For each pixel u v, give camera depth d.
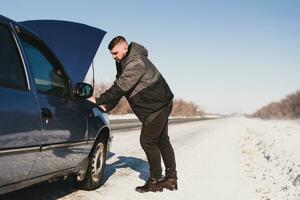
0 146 3.49
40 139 4.12
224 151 14.52
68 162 5.04
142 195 6.25
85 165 5.70
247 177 9.25
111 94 5.86
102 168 6.24
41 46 4.62
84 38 6.18
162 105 6.21
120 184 6.78
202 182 8.04
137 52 5.96
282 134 20.39
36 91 4.18
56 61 4.89
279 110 118.88
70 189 5.89
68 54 6.00
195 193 6.96
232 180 8.65
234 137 23.53
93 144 5.76
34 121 3.98
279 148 12.97
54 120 4.41
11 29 4.00
